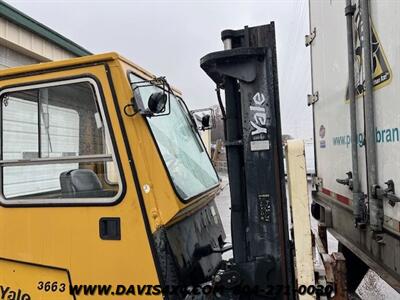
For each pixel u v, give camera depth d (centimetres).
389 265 211
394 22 190
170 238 207
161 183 205
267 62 204
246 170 209
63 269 217
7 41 651
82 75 213
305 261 194
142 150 207
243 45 211
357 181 245
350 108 251
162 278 199
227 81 215
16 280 228
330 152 325
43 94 229
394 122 192
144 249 203
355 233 275
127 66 220
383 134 206
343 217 302
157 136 229
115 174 212
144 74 246
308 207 196
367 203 235
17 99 232
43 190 231
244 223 217
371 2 217
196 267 235
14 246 226
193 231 245
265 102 205
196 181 276
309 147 430
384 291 372
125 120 207
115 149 208
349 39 251
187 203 220
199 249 247
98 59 210
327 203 342
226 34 212
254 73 205
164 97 204
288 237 206
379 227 211
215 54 205
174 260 205
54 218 219
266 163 207
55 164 230
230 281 206
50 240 220
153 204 203
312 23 373
